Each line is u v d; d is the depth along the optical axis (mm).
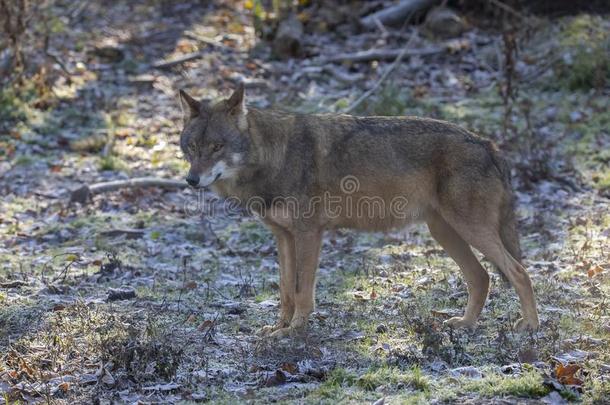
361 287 11875
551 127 19281
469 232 10039
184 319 10539
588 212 15031
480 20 24578
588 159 17781
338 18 25047
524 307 9914
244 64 23047
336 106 20266
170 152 18734
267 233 14711
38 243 14320
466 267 10398
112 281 12250
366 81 21844
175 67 22938
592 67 21062
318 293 11680
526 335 9594
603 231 13812
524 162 17328
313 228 10297
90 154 18906
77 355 9281
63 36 24688
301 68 22656
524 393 7934
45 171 17859
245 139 10258
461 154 10086
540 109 20109
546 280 11633
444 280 11758
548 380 8055
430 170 10227
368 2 25906
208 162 10250
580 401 7805
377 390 8164
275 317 10797
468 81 21500
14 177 17531
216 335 9930
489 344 9406
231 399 8078
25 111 20438
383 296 11383
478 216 10008
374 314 10633
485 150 10203
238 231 14844
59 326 10117
